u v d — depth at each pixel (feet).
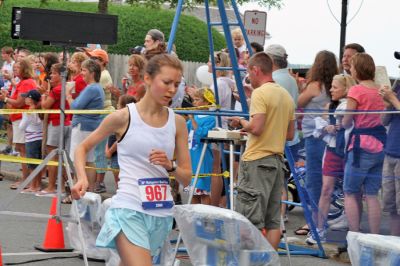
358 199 38.11
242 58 50.88
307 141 39.24
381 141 37.32
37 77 65.67
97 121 51.80
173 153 24.18
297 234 45.03
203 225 28.60
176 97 44.80
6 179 67.36
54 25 36.22
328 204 39.32
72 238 37.47
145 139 23.67
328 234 39.58
